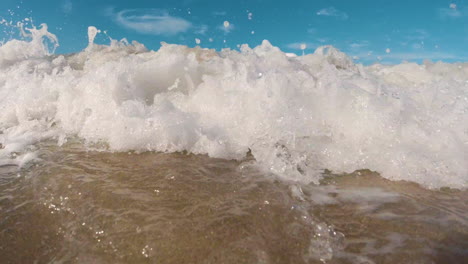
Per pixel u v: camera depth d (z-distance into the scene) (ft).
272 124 6.47
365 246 3.40
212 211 3.94
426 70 11.54
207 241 3.41
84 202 4.13
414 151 5.67
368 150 5.79
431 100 7.41
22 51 13.71
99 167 5.25
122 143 6.20
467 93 7.68
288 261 3.15
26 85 9.16
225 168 5.27
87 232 3.57
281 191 4.52
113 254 3.25
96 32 14.29
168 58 9.27
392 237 3.56
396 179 5.08
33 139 6.75
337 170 5.37
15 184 4.68
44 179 4.80
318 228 3.67
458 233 3.64
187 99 7.55
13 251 3.31
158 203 4.11
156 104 7.35
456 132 6.09
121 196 4.26
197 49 12.30
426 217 3.98
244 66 9.05
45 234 3.56
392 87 8.61
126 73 8.35
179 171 5.09
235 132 6.42
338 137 6.18
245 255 3.22
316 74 9.00
